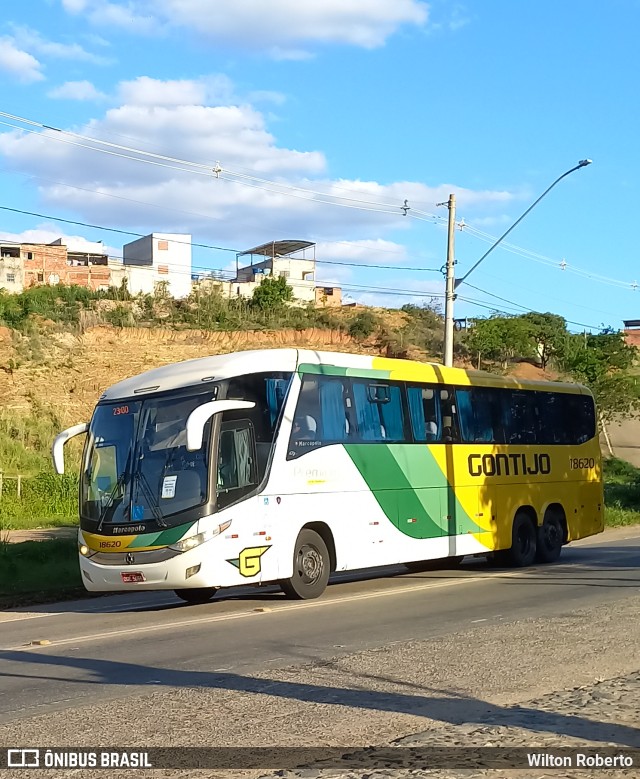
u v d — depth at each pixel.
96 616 14.98
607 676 8.91
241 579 14.48
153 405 15.12
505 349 69.00
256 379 15.28
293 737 7.06
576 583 16.39
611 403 57.06
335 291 98.69
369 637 11.37
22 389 54.75
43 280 88.50
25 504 34.59
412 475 17.97
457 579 18.02
